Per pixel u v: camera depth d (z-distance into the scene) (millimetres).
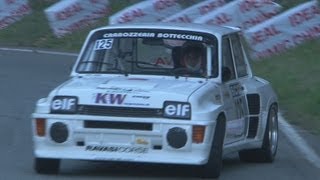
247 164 29141
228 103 26047
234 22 70188
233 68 27750
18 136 34312
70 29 80562
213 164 24688
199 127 23516
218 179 25062
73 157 24031
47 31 82938
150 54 26828
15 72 57812
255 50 65188
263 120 28781
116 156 23797
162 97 23812
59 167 25797
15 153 30078
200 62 26422
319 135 36281
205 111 23797
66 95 24297
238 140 27188
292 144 33719
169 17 74125
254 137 28578
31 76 55844
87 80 25859
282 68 59375
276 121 30531
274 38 66188
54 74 57156
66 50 75312
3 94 47719
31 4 91812
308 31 67625
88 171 26625
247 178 26094
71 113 24109
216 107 24547
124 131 23719
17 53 71000
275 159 30297
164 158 23625
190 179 25375
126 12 74938
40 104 24547
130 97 23906
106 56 27062
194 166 26359
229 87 26703
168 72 26328
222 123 25031
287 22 66688
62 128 24109
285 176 26719
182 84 25172
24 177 25203
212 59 26422
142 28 27359
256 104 28578
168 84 25031
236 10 70250
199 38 26812
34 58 67188
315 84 51688
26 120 38938
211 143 24156
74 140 24094
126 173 26406
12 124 37656
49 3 93000
